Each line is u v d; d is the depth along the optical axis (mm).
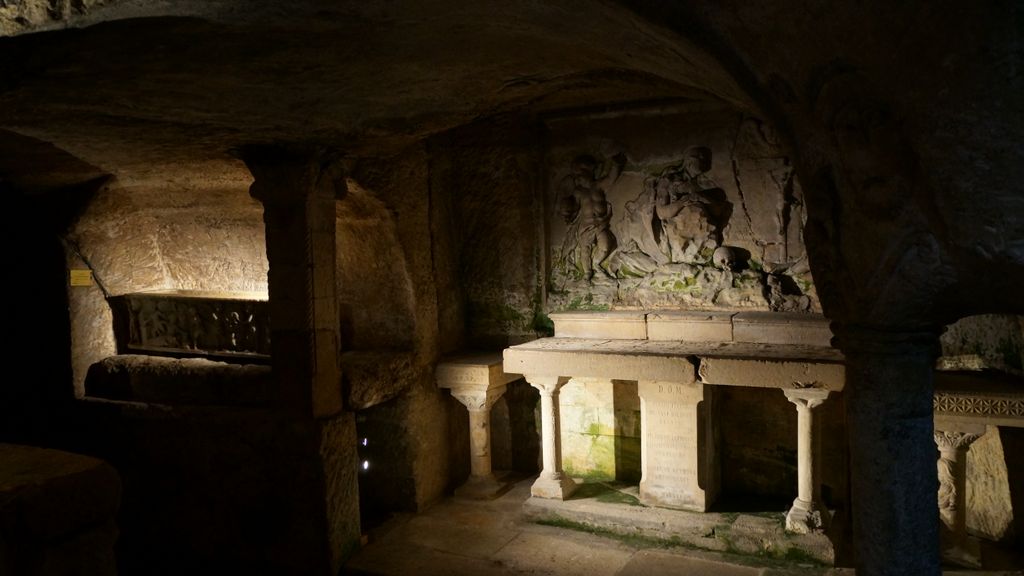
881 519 2504
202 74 3297
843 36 1922
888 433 2455
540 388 5594
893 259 2127
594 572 4789
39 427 5867
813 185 2328
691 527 5105
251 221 6168
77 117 3893
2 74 2949
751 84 2328
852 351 2506
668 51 2650
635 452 6086
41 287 5793
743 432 5711
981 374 4750
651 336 5645
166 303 5828
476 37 3111
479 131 6266
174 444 5398
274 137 4543
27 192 5539
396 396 5879
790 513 4922
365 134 4762
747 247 5633
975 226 1865
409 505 5926
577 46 3223
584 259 6188
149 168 5246
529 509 5590
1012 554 4750
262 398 5137
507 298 6441
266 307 5348
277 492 5094
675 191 5773
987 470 5051
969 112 1751
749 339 5312
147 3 2449
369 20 2742
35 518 1829
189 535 5402
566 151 6184
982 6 1637
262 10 2568
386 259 5828
